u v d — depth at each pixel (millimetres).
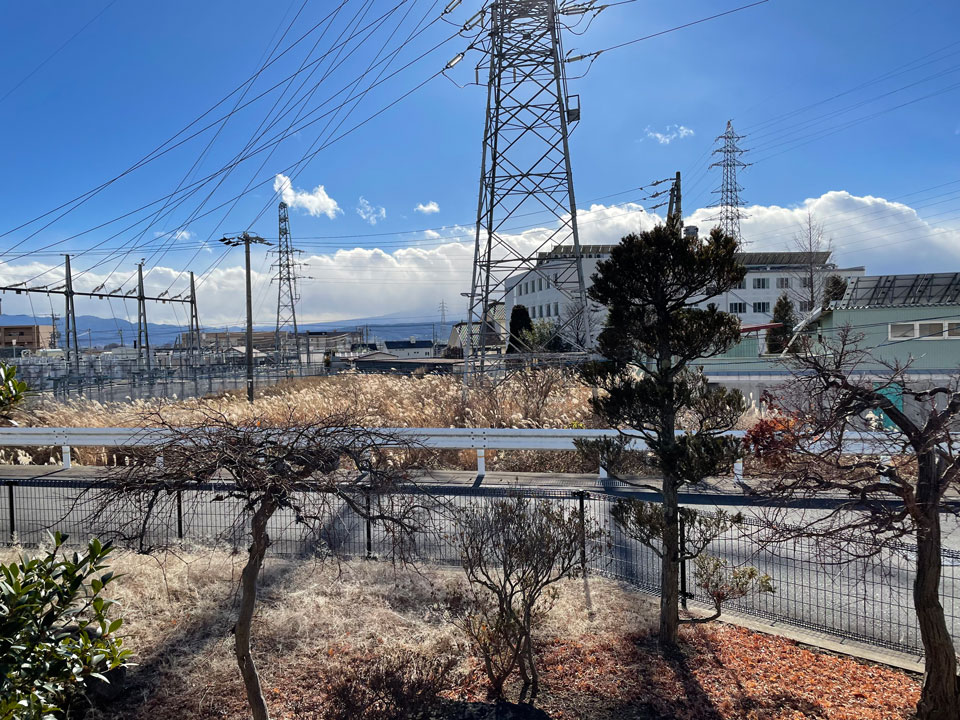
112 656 3945
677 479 5293
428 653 5332
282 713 4641
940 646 4074
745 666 5117
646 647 5445
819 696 4664
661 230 5105
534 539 4867
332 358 46969
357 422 4641
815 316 28391
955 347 25016
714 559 5660
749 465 10859
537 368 17938
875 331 25672
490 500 6184
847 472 4566
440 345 77750
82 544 8359
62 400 20672
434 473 12680
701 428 5406
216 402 18547
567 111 19062
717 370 28375
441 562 7426
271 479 3805
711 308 5184
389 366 39906
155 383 27062
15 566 3574
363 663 5215
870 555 4160
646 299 5320
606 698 4711
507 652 5160
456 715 4520
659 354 5355
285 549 7977
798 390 5375
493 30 18719
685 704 4598
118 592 6488
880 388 4188
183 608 6297
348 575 6996
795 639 5586
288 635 5727
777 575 7109
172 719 4633
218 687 5000
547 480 12102
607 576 7027
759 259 64438
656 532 5445
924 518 3957
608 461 5621
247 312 31344
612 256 5406
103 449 15070
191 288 46625
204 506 9328
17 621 3395
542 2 18906
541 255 21562
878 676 4953
